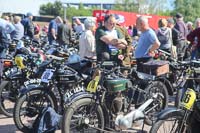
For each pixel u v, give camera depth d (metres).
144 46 7.31
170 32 10.30
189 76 5.70
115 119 5.60
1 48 7.58
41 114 5.73
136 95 5.95
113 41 7.00
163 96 6.52
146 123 5.84
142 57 7.31
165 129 4.95
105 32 7.14
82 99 5.44
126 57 7.43
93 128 5.49
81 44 7.73
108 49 7.13
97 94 5.57
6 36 7.71
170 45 10.32
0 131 6.48
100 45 7.11
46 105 6.20
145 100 6.01
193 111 4.88
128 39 7.97
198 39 8.70
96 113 5.56
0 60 7.44
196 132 4.96
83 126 5.43
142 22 7.29
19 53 7.60
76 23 17.19
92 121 5.51
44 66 6.53
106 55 7.01
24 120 6.36
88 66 6.16
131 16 28.12
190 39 8.84
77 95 5.48
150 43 7.23
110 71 5.78
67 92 5.93
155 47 7.23
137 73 6.19
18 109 6.05
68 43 13.73
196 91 5.07
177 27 11.84
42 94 6.16
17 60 7.30
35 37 14.71
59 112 6.24
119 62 7.01
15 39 9.31
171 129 4.93
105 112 5.68
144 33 7.34
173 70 7.11
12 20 12.67
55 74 6.21
